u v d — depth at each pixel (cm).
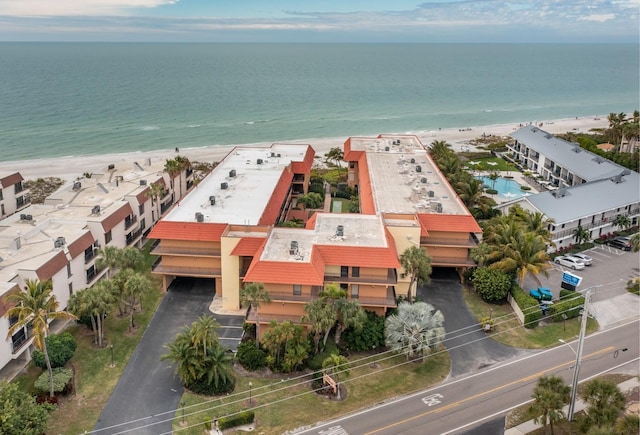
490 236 7894
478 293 7712
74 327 6756
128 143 18200
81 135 19162
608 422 4575
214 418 5200
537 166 13925
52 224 7731
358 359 6216
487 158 15662
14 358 5781
